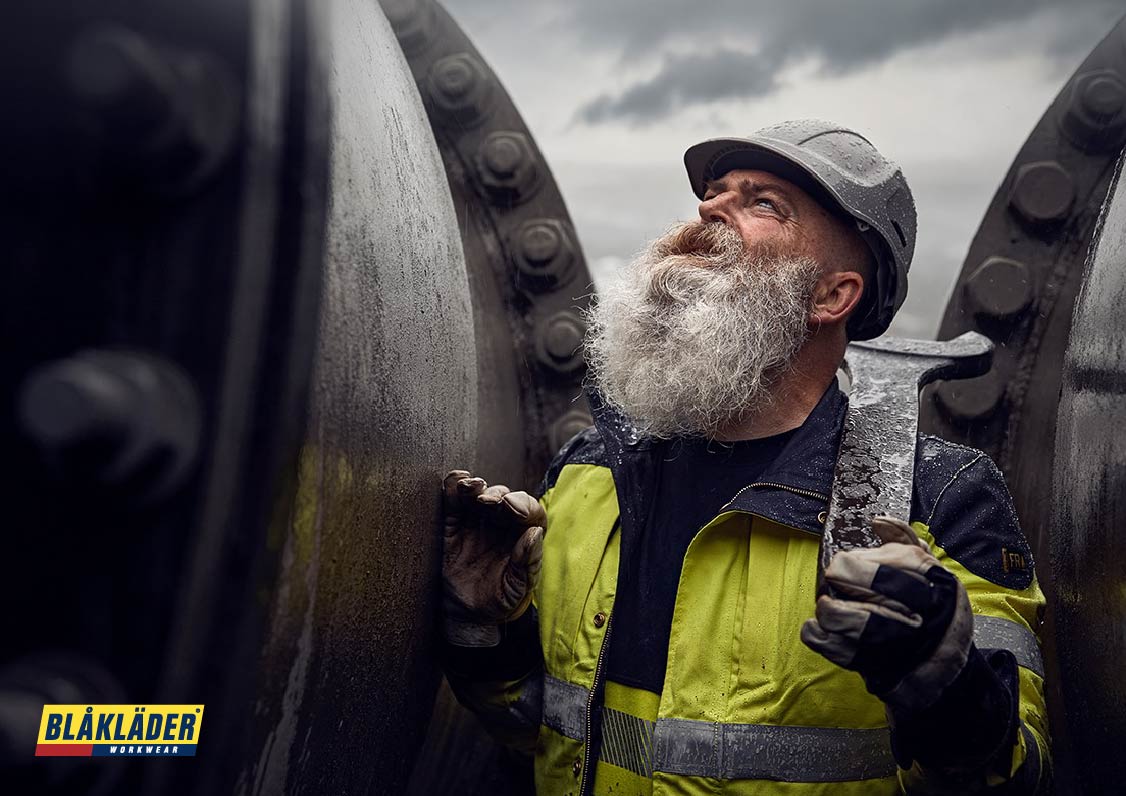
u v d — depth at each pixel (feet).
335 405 2.42
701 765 3.93
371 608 2.97
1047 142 7.43
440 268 3.81
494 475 5.73
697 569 4.24
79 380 1.82
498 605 4.01
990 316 7.23
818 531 4.06
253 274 2.08
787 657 3.96
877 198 4.64
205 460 2.03
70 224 2.01
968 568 4.11
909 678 3.25
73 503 1.99
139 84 1.88
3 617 1.97
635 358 4.64
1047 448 6.46
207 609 2.06
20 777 1.92
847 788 3.90
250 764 2.35
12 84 1.99
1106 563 3.60
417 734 4.14
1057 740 5.70
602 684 4.27
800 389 4.66
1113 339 3.66
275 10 2.21
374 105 3.09
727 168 4.93
